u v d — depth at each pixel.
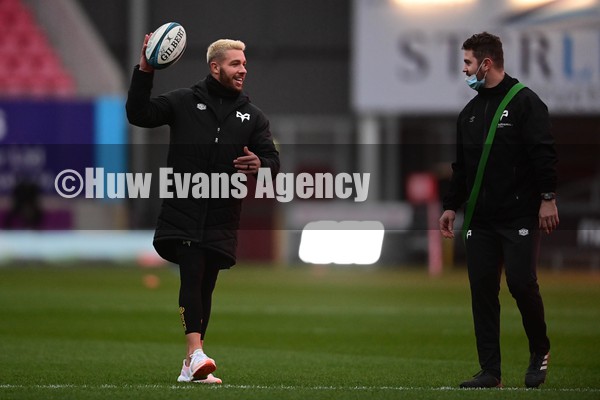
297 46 106.38
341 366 28.94
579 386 24.31
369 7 94.19
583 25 91.75
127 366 28.38
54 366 28.31
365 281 71.00
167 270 83.00
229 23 105.88
